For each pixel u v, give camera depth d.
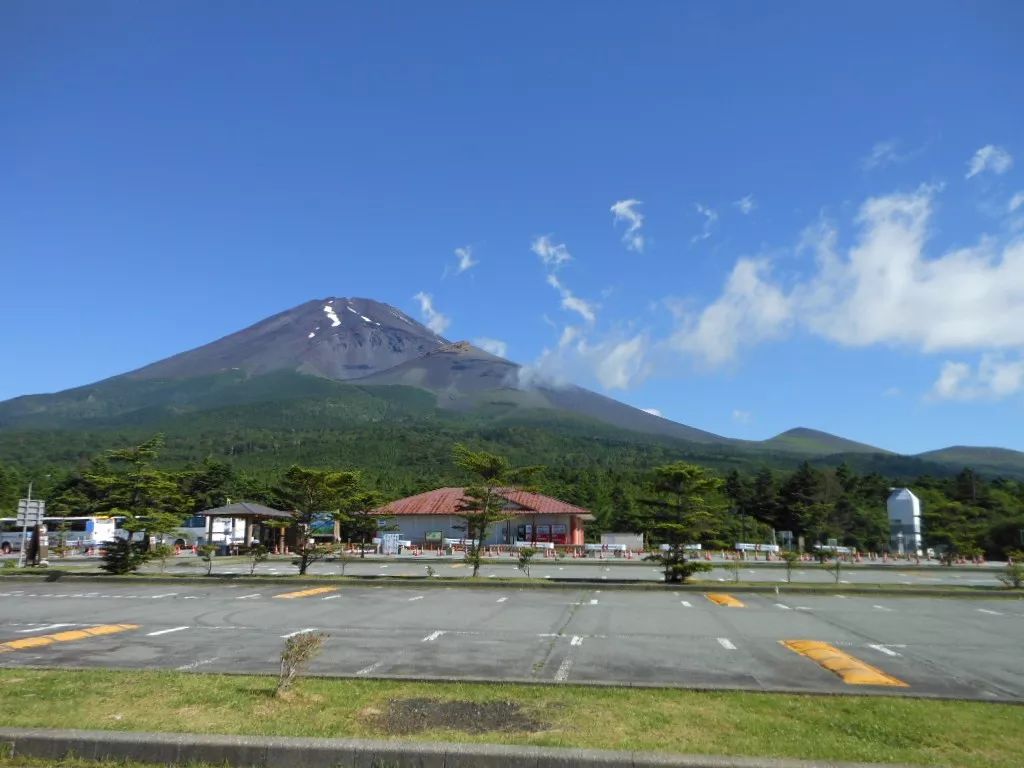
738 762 5.19
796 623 14.00
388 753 5.46
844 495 65.56
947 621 14.52
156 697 7.21
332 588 21.48
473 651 10.64
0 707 6.81
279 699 7.13
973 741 6.11
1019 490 69.19
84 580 23.84
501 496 25.95
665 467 23.41
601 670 9.30
